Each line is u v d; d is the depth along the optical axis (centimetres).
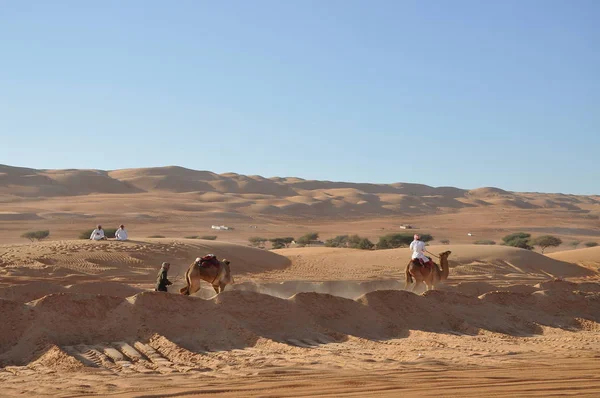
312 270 4178
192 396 976
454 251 4719
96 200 15738
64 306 1548
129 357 1369
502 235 12131
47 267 3394
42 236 8525
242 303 1702
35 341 1420
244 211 15788
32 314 1503
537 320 2080
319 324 1725
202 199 18075
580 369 1210
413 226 14050
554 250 9350
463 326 1880
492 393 919
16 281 2953
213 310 1650
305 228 12838
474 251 4722
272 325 1662
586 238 11912
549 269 4500
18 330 1463
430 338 1706
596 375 1108
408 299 1944
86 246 3991
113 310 1584
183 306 1636
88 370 1248
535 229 13675
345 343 1611
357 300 1888
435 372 1184
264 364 1310
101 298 1602
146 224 11638
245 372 1218
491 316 2014
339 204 18638
